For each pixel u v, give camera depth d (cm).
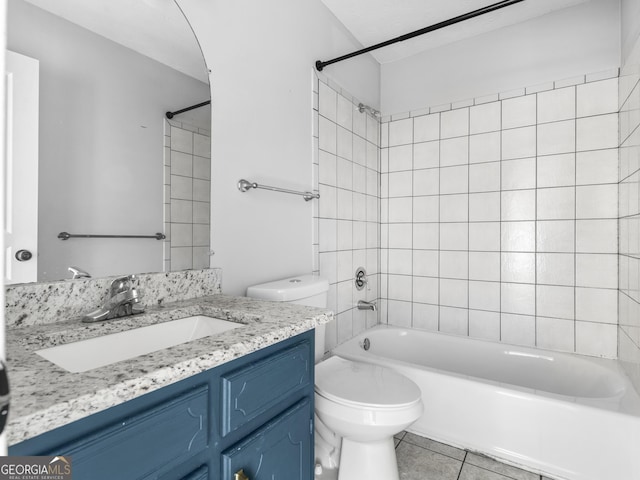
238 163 147
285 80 174
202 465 71
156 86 115
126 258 106
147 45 112
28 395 49
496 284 227
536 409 149
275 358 90
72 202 93
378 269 267
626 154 176
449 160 244
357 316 238
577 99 203
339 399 123
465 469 150
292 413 97
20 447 45
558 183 209
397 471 136
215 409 74
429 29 162
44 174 88
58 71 90
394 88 267
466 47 238
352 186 233
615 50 194
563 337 208
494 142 228
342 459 135
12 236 83
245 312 105
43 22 88
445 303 245
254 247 155
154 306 112
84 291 95
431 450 164
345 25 221
